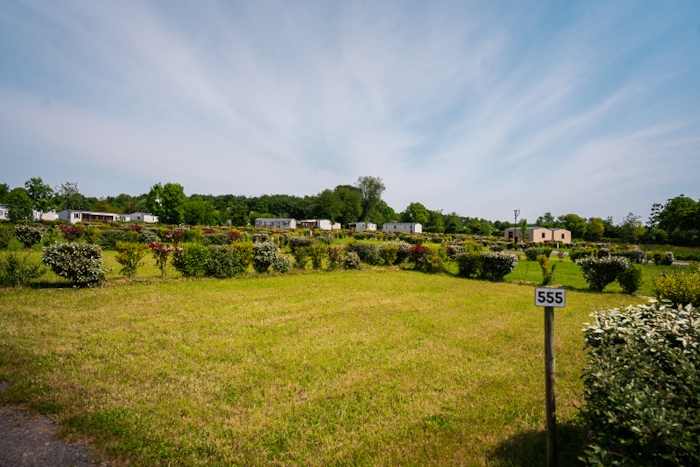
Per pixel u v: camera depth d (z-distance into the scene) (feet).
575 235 282.77
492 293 40.96
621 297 40.27
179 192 276.00
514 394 15.30
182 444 11.17
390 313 29.14
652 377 7.94
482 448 11.48
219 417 12.89
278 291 35.88
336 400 14.52
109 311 25.02
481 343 22.27
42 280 33.27
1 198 186.29
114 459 10.21
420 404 14.35
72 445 10.63
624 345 8.77
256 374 16.57
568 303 36.11
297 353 19.35
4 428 11.10
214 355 18.47
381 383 16.20
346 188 397.19
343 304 31.60
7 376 14.21
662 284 19.75
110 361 16.92
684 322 8.66
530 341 22.95
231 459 10.62
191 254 39.52
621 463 7.27
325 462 10.74
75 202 282.97
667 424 6.68
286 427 12.48
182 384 15.24
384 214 441.27
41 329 20.30
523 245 164.96
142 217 263.29
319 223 268.00
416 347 21.20
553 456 9.19
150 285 34.60
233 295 32.76
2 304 24.63
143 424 12.04
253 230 177.17
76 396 13.38
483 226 310.86
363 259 63.87
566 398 14.70
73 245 30.86
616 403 7.91
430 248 61.41
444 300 35.32
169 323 23.34
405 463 10.74
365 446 11.52
